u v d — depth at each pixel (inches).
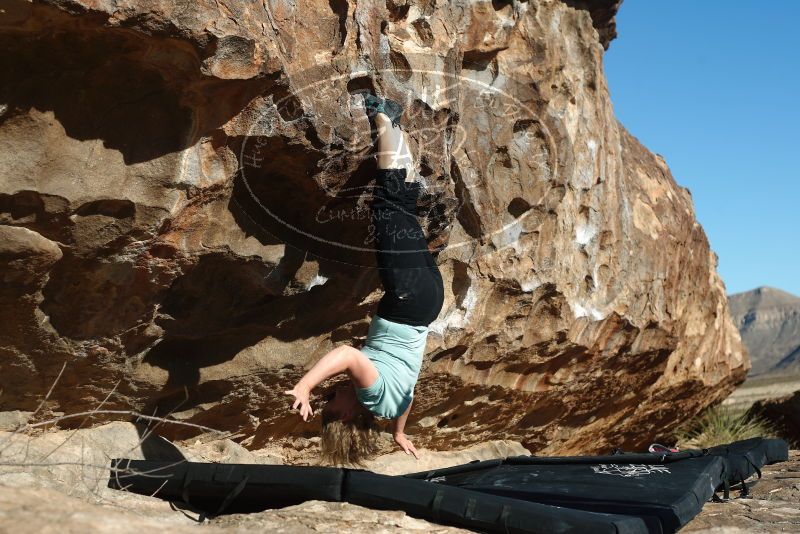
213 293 155.9
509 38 199.6
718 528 129.3
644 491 140.1
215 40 117.6
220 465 136.0
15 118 114.0
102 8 106.3
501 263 218.2
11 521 79.0
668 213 337.4
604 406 345.7
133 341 150.9
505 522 115.4
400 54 164.2
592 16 297.1
